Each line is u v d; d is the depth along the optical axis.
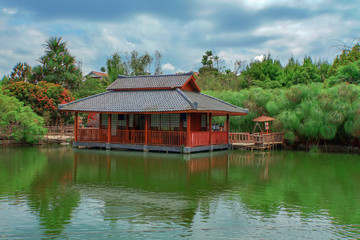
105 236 6.65
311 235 6.86
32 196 9.55
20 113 23.39
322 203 9.16
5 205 8.63
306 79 38.97
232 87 38.69
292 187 11.13
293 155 20.58
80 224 7.30
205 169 14.59
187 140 20.05
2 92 25.84
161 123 23.00
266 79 40.72
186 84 23.67
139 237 6.62
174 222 7.48
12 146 23.80
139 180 11.96
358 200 9.51
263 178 12.68
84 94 38.78
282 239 6.63
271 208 8.64
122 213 8.06
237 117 26.58
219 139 23.12
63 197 9.45
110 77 40.56
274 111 24.66
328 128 21.58
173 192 10.19
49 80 40.47
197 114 23.11
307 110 22.75
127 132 22.02
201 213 8.13
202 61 60.19
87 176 12.61
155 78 24.42
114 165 15.31
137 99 22.14
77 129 23.39
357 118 20.28
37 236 6.62
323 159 18.69
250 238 6.65
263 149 23.66
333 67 35.72
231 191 10.43
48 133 29.23
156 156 18.75
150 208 8.48
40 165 15.18
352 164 16.70
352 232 7.04
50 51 42.38
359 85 22.89
